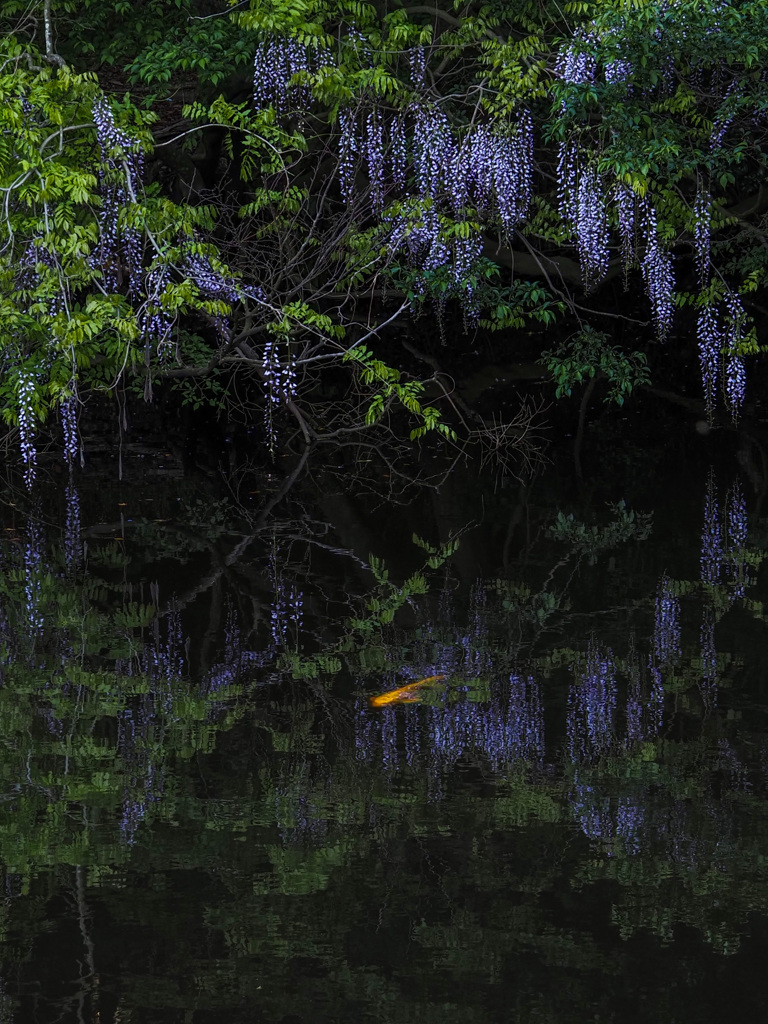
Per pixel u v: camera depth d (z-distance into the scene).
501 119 14.27
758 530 12.34
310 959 5.05
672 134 13.54
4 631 9.54
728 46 13.16
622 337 24.27
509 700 7.89
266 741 7.33
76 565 11.51
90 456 17.27
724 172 14.35
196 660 8.81
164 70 15.09
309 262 18.17
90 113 12.45
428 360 22.12
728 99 13.70
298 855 5.89
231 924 5.30
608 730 7.36
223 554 11.87
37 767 6.98
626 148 13.18
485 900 5.48
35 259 12.34
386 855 5.90
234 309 16.72
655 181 14.59
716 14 13.02
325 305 21.14
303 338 18.44
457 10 16.97
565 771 6.82
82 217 13.23
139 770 6.91
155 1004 4.75
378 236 15.66
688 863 5.77
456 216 14.70
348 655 8.87
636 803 6.41
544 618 9.61
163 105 18.41
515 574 10.91
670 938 5.15
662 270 14.73
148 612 10.01
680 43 13.20
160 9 16.95
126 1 16.77
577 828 6.14
